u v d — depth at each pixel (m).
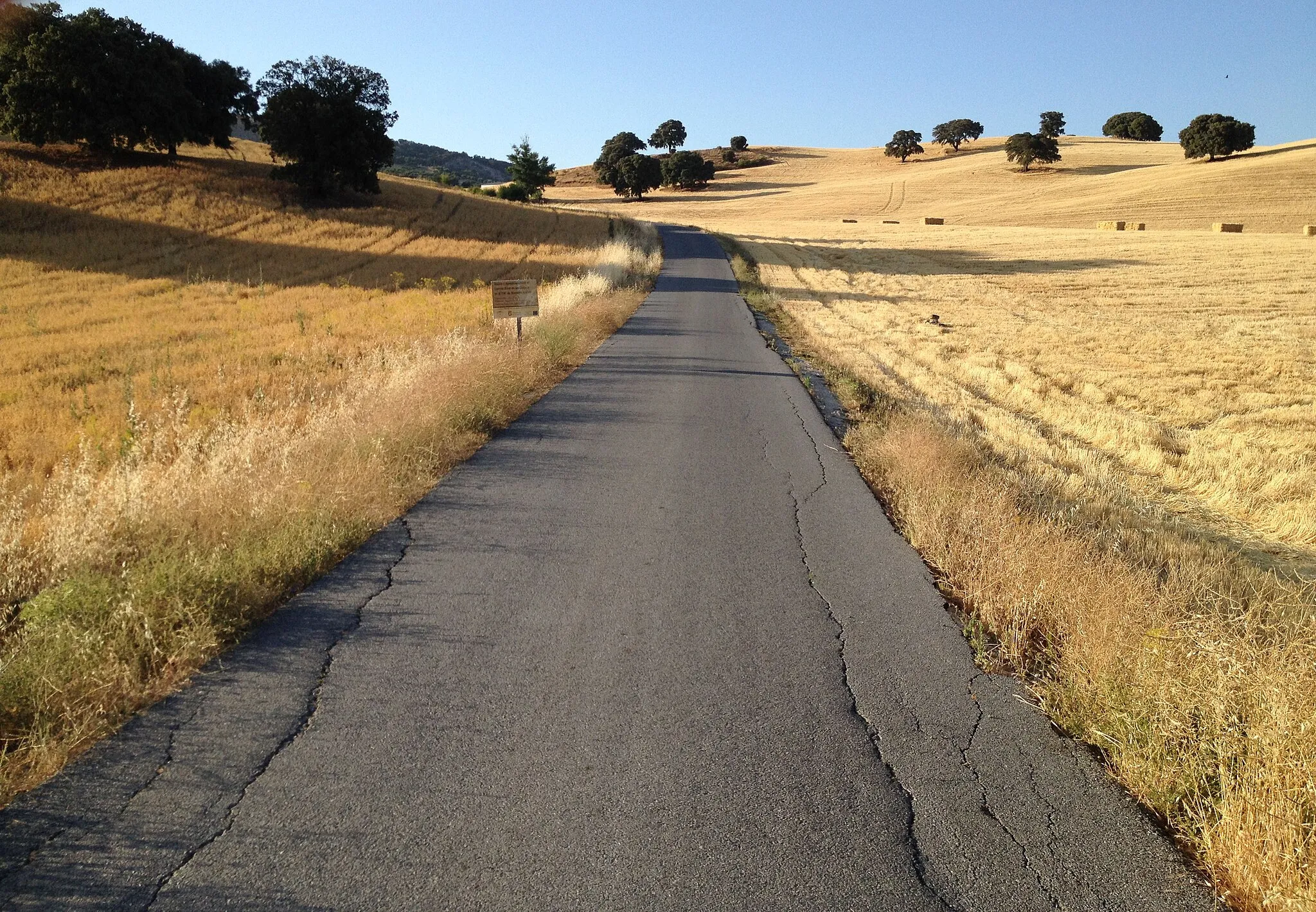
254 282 31.39
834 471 8.12
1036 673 4.16
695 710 3.70
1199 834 2.97
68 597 4.30
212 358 16.53
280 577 4.96
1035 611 4.61
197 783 3.12
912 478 7.38
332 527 5.72
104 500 5.67
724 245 53.94
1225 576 5.96
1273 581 5.91
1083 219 69.44
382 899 2.55
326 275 33.56
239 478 6.14
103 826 2.87
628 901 2.55
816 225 74.56
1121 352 19.47
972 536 5.85
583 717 3.62
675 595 5.00
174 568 4.57
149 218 43.91
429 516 6.48
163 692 3.77
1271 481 9.32
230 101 67.94
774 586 5.18
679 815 2.97
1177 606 4.71
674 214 97.44
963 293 32.19
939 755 3.40
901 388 14.27
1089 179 93.62
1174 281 34.34
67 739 3.33
